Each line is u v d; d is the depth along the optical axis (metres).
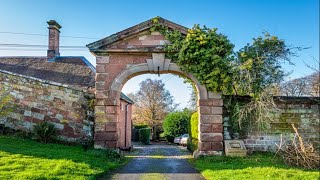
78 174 8.78
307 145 13.04
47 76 19.77
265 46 13.83
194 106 24.56
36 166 9.13
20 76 14.84
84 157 11.47
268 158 12.91
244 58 13.63
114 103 13.71
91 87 18.19
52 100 14.55
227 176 9.25
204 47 13.59
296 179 9.05
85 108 14.24
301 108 14.20
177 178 9.43
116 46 13.86
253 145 13.88
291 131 14.03
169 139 37.88
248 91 13.71
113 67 13.89
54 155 10.98
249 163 11.81
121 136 22.44
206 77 13.51
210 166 11.18
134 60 13.91
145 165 12.08
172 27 13.90
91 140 13.98
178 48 13.75
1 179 7.52
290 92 20.75
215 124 13.54
